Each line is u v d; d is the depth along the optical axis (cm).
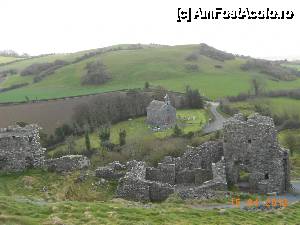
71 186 4659
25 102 15438
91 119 14312
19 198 3878
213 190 4572
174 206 4016
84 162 5334
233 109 15638
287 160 5194
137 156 9075
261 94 17312
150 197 4597
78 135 13150
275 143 5119
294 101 16262
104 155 9631
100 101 15438
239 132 5206
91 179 4938
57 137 12431
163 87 19338
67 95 17188
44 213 3400
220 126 13638
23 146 5084
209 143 5506
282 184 5094
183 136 11825
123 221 3253
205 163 5447
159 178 5222
